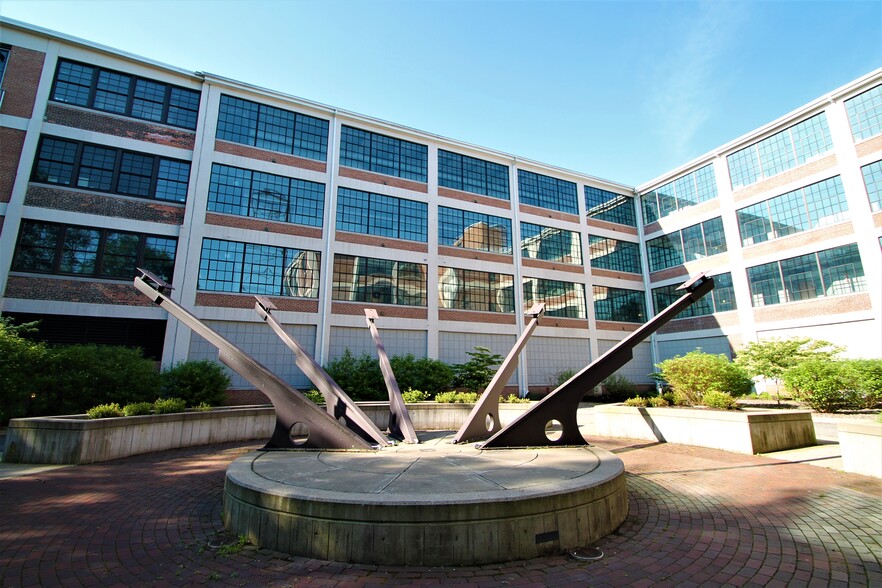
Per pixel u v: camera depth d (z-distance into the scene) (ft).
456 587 12.52
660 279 97.55
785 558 14.40
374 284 73.00
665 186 98.37
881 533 16.37
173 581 13.00
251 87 68.39
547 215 93.45
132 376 43.73
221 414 39.68
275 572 13.50
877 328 62.39
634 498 21.42
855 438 25.46
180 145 63.57
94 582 12.94
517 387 81.76
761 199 78.43
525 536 14.55
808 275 71.10
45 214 54.54
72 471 27.09
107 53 60.80
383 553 13.93
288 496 15.19
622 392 83.71
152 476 26.25
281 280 66.18
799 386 49.98
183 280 59.41
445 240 81.41
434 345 75.41
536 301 88.38
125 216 58.75
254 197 66.54
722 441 33.71
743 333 79.15
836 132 68.74
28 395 38.04
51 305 53.21
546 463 20.44
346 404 29.45
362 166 76.43
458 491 15.39
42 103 56.34
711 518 18.40
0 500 20.95
